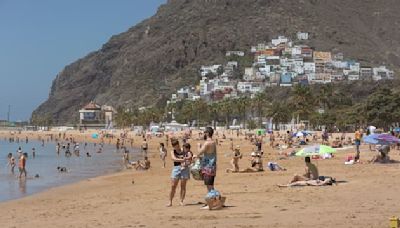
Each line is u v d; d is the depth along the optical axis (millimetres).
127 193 26672
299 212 15867
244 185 26016
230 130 184125
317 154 27141
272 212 16125
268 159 49594
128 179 37812
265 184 25875
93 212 19219
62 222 16750
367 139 36969
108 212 18812
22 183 39031
